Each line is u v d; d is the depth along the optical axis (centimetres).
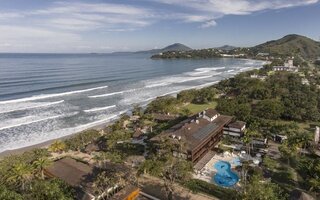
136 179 6444
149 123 11244
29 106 14462
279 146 8075
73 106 14750
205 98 15125
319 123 10769
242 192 5350
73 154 8419
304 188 6156
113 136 9000
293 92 15262
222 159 7700
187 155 6944
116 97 17125
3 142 9800
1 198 5031
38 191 5288
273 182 6431
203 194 5984
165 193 6038
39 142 9856
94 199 5616
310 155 7788
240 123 9531
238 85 18150
